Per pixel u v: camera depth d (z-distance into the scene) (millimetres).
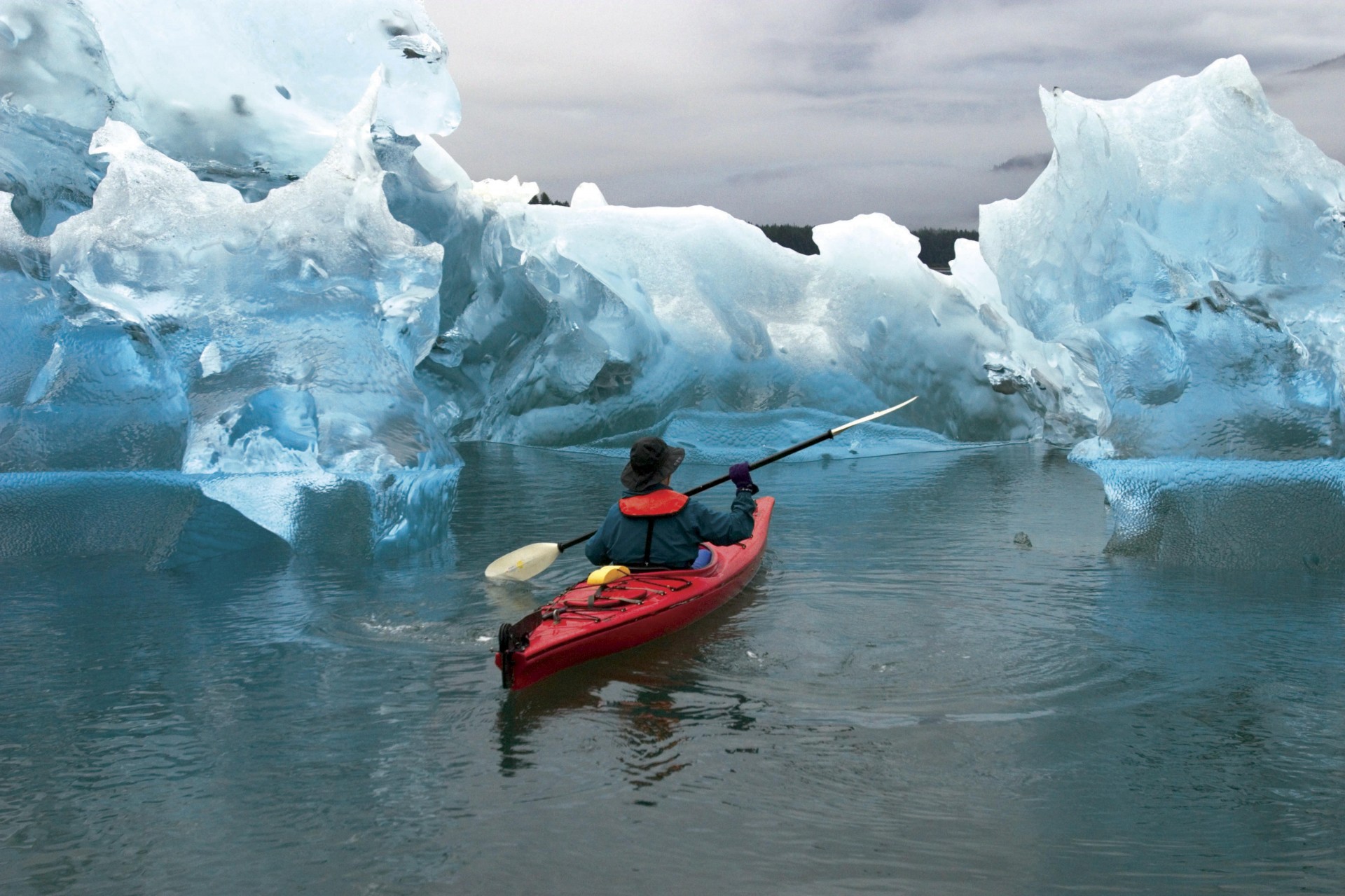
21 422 6977
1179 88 6980
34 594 5445
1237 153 6652
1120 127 6828
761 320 12383
